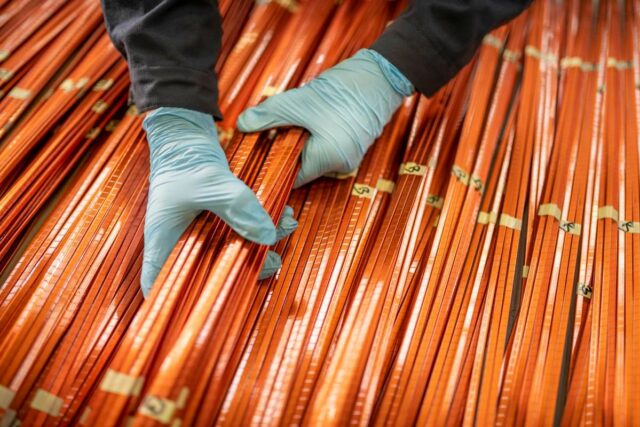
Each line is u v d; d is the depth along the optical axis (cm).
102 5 129
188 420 102
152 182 122
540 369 121
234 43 172
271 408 111
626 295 129
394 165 150
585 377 121
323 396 110
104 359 115
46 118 146
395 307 124
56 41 166
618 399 116
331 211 138
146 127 133
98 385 112
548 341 125
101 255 126
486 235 139
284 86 156
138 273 126
